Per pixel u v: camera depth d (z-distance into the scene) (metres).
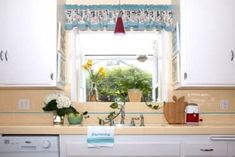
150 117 2.96
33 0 2.68
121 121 2.84
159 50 3.21
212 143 2.35
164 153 2.33
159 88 3.14
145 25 3.06
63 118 2.86
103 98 3.14
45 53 2.66
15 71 2.64
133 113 2.96
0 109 2.97
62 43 2.94
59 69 2.72
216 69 2.66
